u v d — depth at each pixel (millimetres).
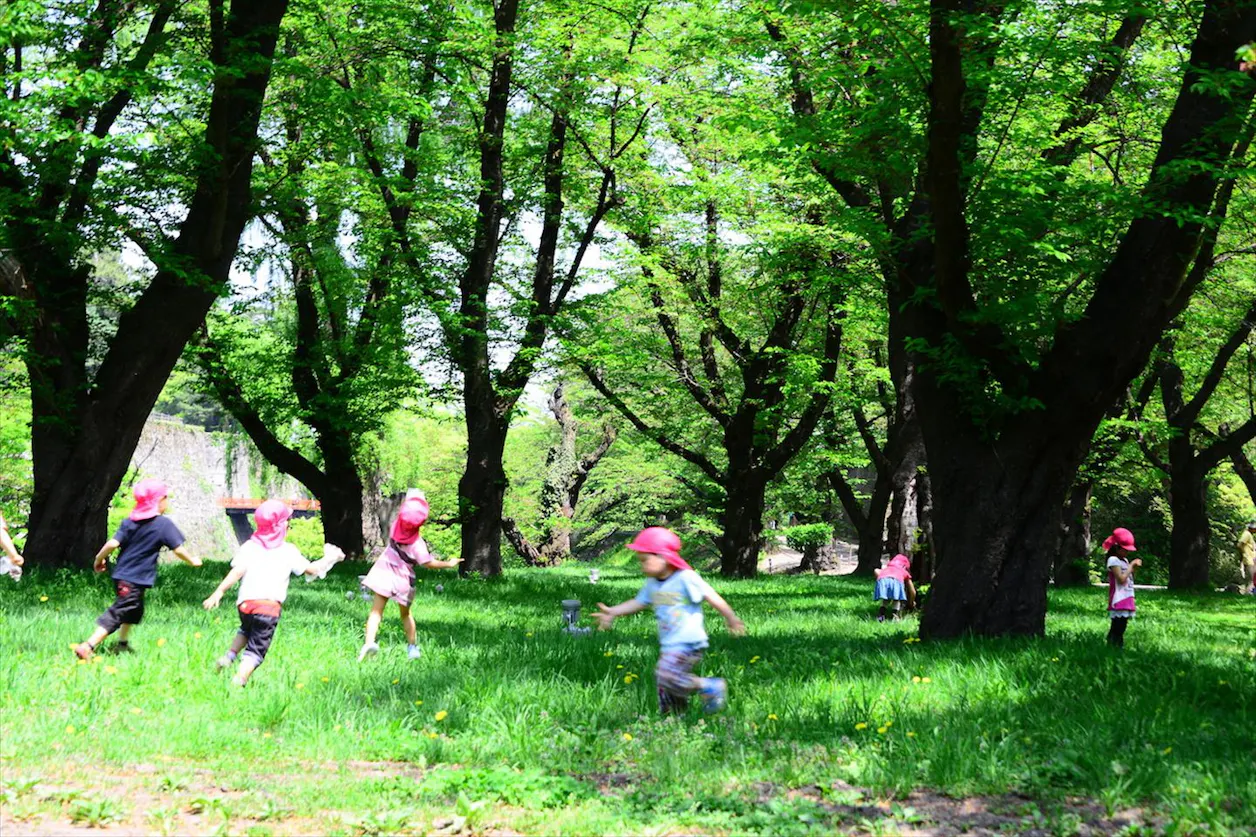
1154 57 16969
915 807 5305
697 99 21953
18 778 4887
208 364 24391
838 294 18406
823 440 36094
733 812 5113
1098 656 10164
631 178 24750
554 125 24047
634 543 7297
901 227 14398
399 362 24047
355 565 24516
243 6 15625
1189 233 11922
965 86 11055
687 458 32281
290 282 25156
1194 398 30109
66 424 15711
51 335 15844
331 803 4992
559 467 44719
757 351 30000
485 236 23516
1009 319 11836
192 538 45281
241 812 4773
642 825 4770
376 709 7145
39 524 15797
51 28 14570
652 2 21938
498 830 4715
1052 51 11586
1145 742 6621
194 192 17094
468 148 24750
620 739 6566
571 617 13133
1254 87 10484
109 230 15977
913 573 18562
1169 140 11828
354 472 26531
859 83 12688
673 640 7125
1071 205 12219
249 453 36688
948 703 7805
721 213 25016
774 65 15414
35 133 12836
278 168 20750
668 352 30812
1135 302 12234
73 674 7422
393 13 20672
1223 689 8617
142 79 13383
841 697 7848
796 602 20625
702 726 6723
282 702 6980
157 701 6949
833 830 4809
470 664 9180
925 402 13062
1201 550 30906
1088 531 37469
